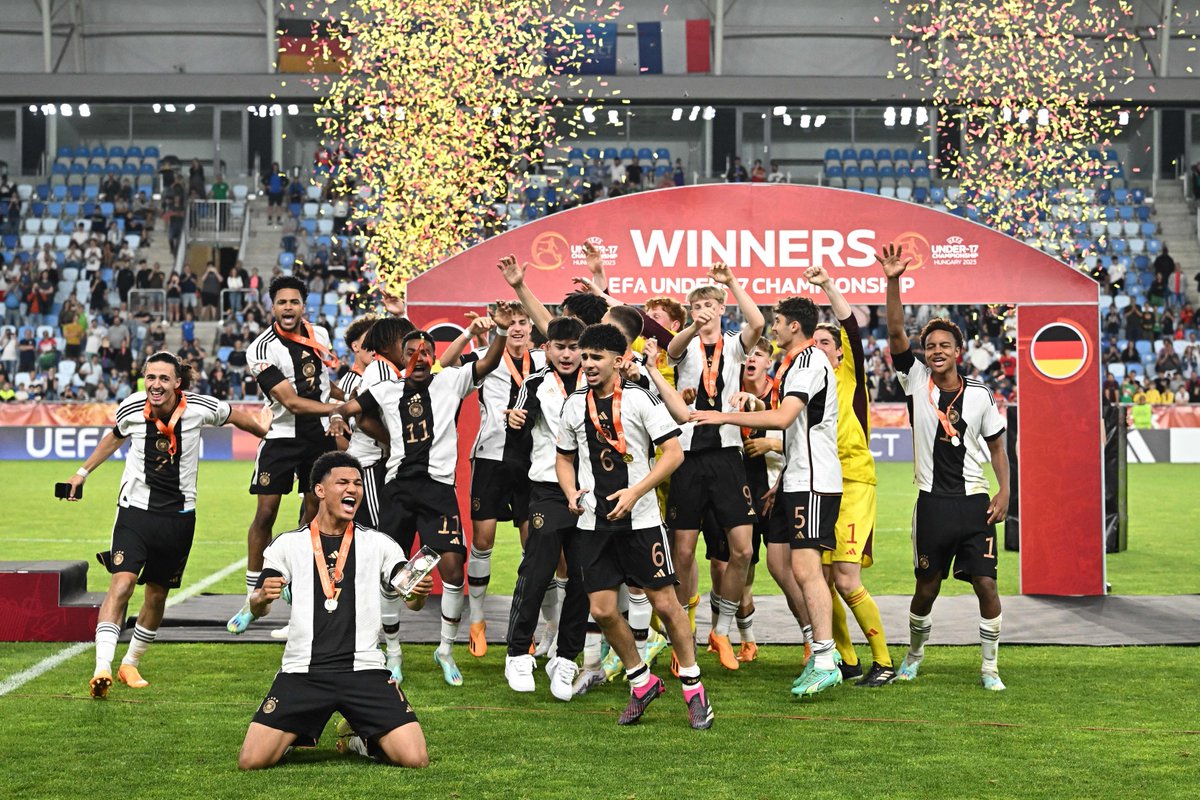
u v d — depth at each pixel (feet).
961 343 19.56
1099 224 98.07
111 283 92.32
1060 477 29.07
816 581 18.75
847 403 20.36
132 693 18.85
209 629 24.34
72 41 103.91
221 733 16.46
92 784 14.16
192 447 19.43
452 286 28.84
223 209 97.04
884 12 102.83
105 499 52.49
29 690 18.95
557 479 18.72
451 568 20.21
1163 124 102.53
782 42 103.50
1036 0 91.15
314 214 99.71
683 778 14.52
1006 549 38.06
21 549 37.11
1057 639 23.68
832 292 20.49
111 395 80.28
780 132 102.12
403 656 22.43
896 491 58.13
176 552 19.27
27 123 103.09
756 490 21.39
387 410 20.43
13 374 84.43
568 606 18.86
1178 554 37.14
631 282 28.53
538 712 17.95
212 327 87.76
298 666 14.92
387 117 78.95
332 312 89.35
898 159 102.12
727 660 21.20
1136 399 79.56
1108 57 97.35
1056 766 15.08
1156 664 21.49
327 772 14.71
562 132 102.63
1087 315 28.71
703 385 20.54
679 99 95.40
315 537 15.20
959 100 89.25
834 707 18.26
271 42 97.81
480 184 80.28
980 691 19.38
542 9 95.91
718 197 28.43
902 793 13.99
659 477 16.58
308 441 23.39
